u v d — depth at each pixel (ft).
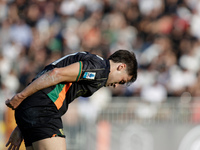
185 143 84.94
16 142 43.19
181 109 86.58
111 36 110.83
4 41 110.32
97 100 88.43
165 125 84.99
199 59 111.04
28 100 40.19
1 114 71.05
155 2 121.29
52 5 118.93
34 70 99.66
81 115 83.92
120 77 41.78
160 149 84.53
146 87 98.27
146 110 86.12
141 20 119.34
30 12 118.42
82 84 40.40
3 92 86.22
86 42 108.47
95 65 39.47
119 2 119.85
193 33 117.50
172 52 111.34
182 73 105.19
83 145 82.74
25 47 111.04
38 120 39.75
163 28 116.67
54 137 39.83
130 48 110.42
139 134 84.48
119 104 86.33
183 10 120.26
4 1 120.57
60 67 40.14
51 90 39.86
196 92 103.45
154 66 104.22
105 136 83.82
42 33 112.68
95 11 116.98
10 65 102.22
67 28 111.14
